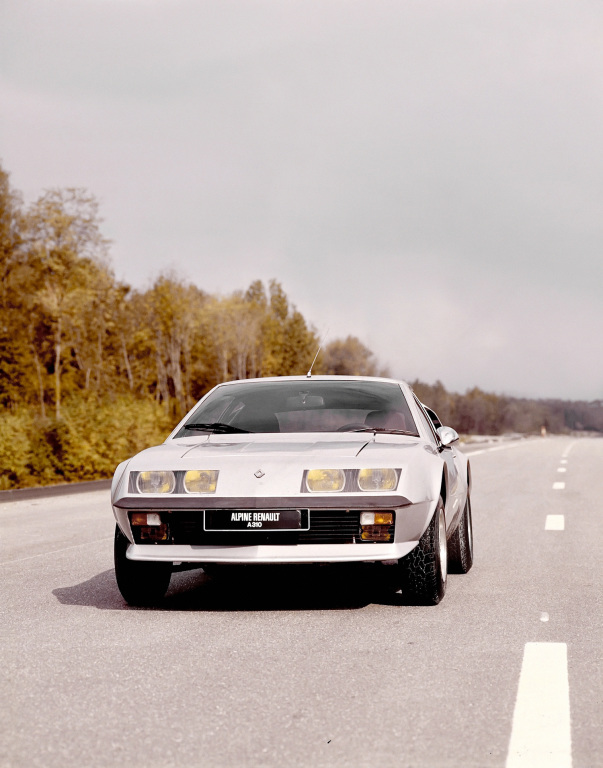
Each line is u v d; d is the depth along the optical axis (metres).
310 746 3.50
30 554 9.49
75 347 70.94
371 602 6.50
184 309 90.06
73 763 3.34
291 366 119.25
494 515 12.73
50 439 24.03
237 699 4.13
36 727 3.75
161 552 5.96
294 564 6.11
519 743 3.53
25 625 5.80
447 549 7.59
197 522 5.90
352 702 4.07
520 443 53.50
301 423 6.84
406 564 6.16
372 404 7.06
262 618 5.97
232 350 101.62
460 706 4.01
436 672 4.59
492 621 5.82
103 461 24.44
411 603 6.40
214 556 5.87
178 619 5.96
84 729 3.72
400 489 5.85
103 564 8.66
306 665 4.74
